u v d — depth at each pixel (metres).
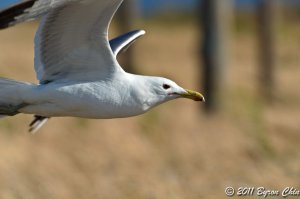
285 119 19.95
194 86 23.47
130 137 16.62
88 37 8.63
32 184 14.13
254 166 16.31
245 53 33.84
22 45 28.12
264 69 25.95
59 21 8.55
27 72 20.23
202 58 21.14
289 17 41.03
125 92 8.96
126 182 14.66
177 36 37.91
